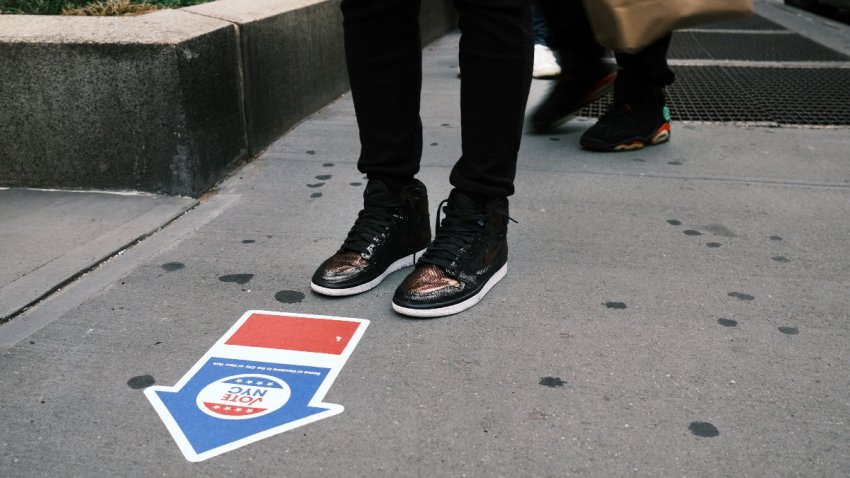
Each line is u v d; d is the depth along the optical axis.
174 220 2.20
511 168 1.73
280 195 2.39
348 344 1.54
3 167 2.42
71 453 1.21
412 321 1.63
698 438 1.25
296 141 2.97
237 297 1.74
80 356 1.50
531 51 1.63
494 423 1.29
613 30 2.38
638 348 1.52
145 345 1.54
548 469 1.18
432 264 1.67
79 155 2.37
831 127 3.14
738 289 1.78
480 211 1.72
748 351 1.51
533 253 1.97
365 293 1.77
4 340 1.55
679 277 1.84
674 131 3.10
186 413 1.32
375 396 1.37
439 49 5.23
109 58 2.24
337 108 3.48
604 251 1.98
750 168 2.64
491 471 1.17
